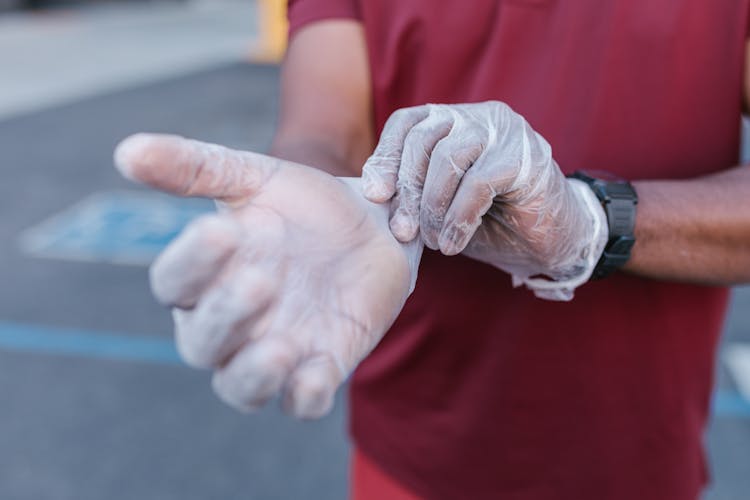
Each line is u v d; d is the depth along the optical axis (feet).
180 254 1.39
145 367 6.27
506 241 1.99
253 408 1.42
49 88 19.10
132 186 11.46
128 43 28.30
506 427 2.48
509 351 2.42
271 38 28.89
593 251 2.02
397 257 1.70
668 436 2.48
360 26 2.44
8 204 10.43
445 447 2.58
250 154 1.63
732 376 6.26
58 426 5.43
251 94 19.76
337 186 1.70
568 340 2.38
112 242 9.14
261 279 1.40
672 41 2.16
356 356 1.57
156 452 5.18
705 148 2.24
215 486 4.87
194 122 16.24
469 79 2.34
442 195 1.83
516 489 2.54
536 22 2.25
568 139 2.27
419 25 2.33
